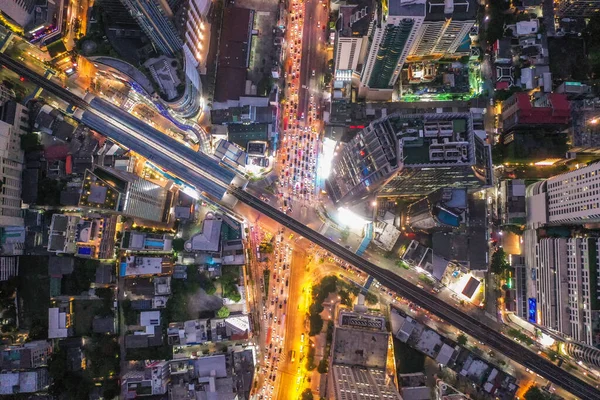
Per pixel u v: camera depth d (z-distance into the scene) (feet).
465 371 650.84
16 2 617.21
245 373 652.07
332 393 578.25
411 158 520.01
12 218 650.84
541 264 632.38
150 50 646.33
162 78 632.38
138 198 636.89
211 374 642.22
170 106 647.15
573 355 636.07
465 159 516.73
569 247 585.22
